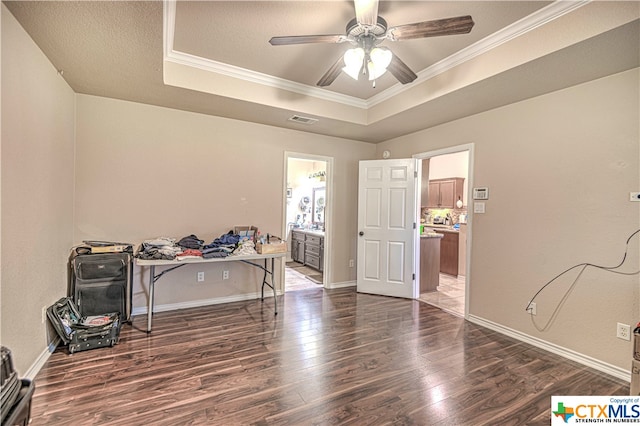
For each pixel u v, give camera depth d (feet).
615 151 7.70
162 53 7.49
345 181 15.76
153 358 7.98
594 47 6.61
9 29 5.79
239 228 12.61
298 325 10.47
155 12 5.95
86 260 9.32
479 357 8.38
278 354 8.36
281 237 13.83
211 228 12.34
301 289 15.19
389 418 5.88
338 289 15.35
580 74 7.85
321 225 23.20
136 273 11.18
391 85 11.18
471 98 9.70
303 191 24.76
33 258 7.00
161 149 11.34
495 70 8.04
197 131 11.96
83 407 5.98
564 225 8.66
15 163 6.14
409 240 13.88
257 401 6.31
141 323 10.37
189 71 9.55
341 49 8.77
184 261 10.02
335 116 12.29
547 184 9.05
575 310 8.39
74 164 9.96
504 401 6.46
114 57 7.64
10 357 4.37
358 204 14.96
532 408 6.25
